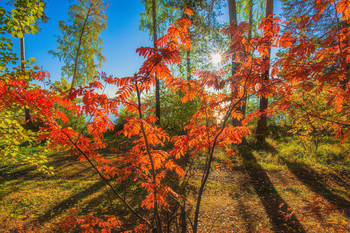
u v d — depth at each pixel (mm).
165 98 13102
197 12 10203
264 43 2195
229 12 10508
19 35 2191
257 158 9109
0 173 7410
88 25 6836
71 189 6137
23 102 1924
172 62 1836
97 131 1969
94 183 6570
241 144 10664
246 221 4516
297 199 5527
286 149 10008
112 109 1906
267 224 4410
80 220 2123
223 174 7359
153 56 1748
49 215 4703
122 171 2193
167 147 9602
